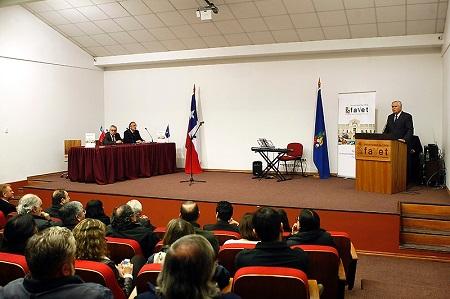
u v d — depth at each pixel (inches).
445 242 189.2
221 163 364.8
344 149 307.9
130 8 302.7
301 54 332.5
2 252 92.7
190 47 352.8
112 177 295.4
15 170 312.5
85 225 91.8
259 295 72.0
